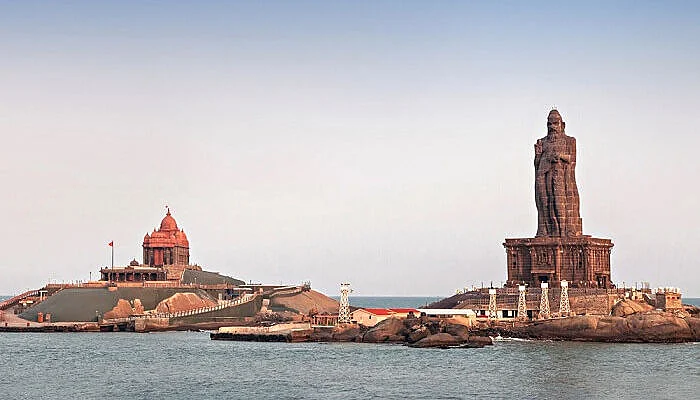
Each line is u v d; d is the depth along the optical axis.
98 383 185.88
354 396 168.50
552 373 194.88
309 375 195.12
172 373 199.75
